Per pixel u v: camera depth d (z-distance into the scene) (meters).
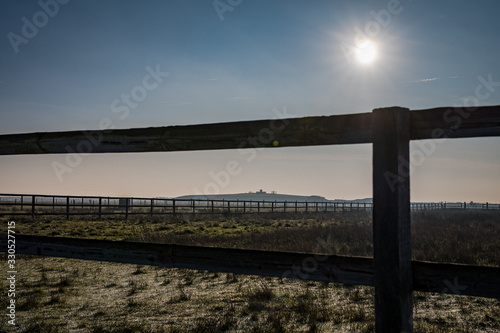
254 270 2.37
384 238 1.93
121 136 2.77
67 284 7.57
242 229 19.30
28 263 9.68
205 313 5.93
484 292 1.84
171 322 5.45
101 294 6.97
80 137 2.92
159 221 21.78
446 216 31.66
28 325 5.07
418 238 15.01
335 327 5.33
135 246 2.78
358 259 2.08
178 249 2.62
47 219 19.55
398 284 1.88
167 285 7.82
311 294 7.22
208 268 2.51
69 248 3.03
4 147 3.20
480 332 5.34
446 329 5.34
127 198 22.92
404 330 1.88
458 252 11.22
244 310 6.08
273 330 5.10
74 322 5.33
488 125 1.85
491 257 10.74
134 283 7.86
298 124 2.21
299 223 24.69
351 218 31.66
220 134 2.44
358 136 2.07
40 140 3.04
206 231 17.56
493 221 26.09
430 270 1.95
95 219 21.09
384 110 1.96
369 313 5.98
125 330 5.02
